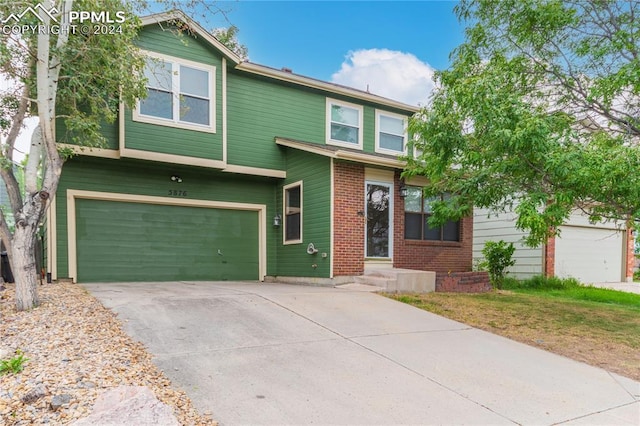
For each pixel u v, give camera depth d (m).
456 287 10.18
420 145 8.20
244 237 11.30
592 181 5.42
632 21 6.62
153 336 4.85
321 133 11.96
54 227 8.70
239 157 10.70
